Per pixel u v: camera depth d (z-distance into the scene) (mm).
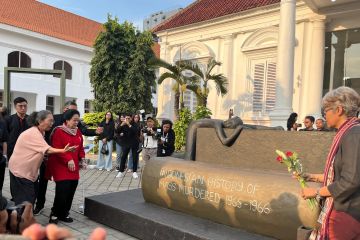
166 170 5117
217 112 15984
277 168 4398
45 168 5668
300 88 13281
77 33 30641
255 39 14766
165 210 5059
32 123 4965
